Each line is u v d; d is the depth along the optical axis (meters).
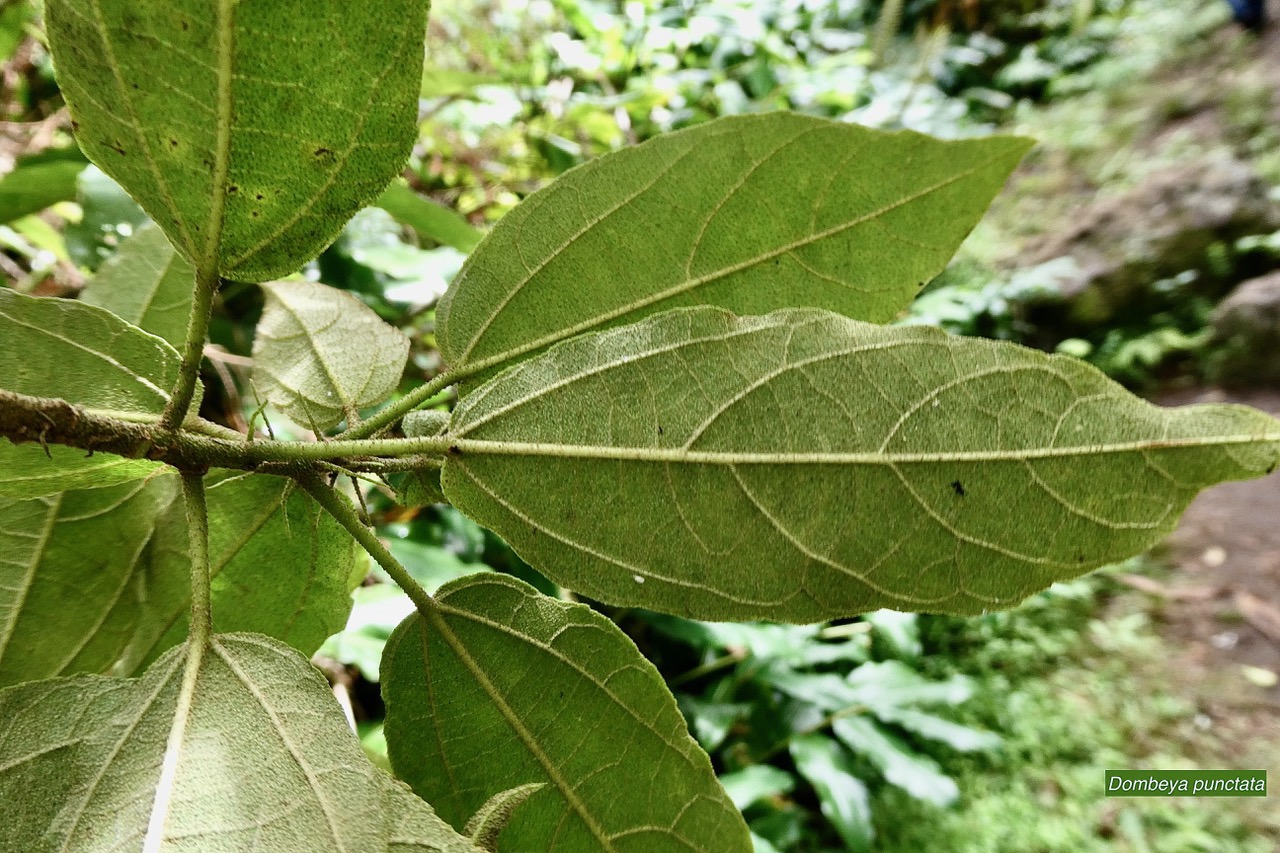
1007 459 0.11
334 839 0.09
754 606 0.11
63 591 0.14
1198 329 1.27
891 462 0.11
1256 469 0.10
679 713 0.13
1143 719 0.70
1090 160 1.49
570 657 0.13
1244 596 0.83
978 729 0.67
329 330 0.16
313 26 0.09
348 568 0.15
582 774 0.13
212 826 0.09
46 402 0.09
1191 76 1.57
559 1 0.79
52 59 0.09
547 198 0.13
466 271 0.13
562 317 0.13
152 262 0.17
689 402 0.11
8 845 0.09
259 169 0.10
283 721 0.10
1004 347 0.11
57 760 0.09
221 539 0.14
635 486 0.11
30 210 0.26
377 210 0.38
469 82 0.38
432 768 0.13
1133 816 0.60
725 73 0.93
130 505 0.14
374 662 0.30
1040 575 0.11
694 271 0.13
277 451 0.11
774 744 0.55
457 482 0.11
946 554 0.11
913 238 0.13
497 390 0.11
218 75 0.09
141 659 0.15
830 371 0.11
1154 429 0.11
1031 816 0.60
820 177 0.12
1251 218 1.27
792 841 0.51
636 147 0.12
